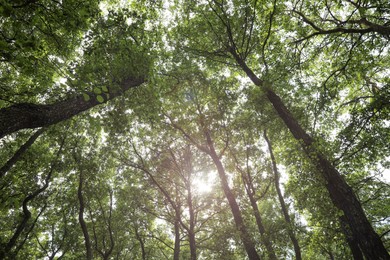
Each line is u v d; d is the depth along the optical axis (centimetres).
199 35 1270
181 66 1282
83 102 646
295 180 865
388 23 763
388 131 774
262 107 1344
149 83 771
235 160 1688
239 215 1322
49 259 1692
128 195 1555
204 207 1565
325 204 817
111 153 1448
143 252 1764
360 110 763
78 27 554
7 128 452
